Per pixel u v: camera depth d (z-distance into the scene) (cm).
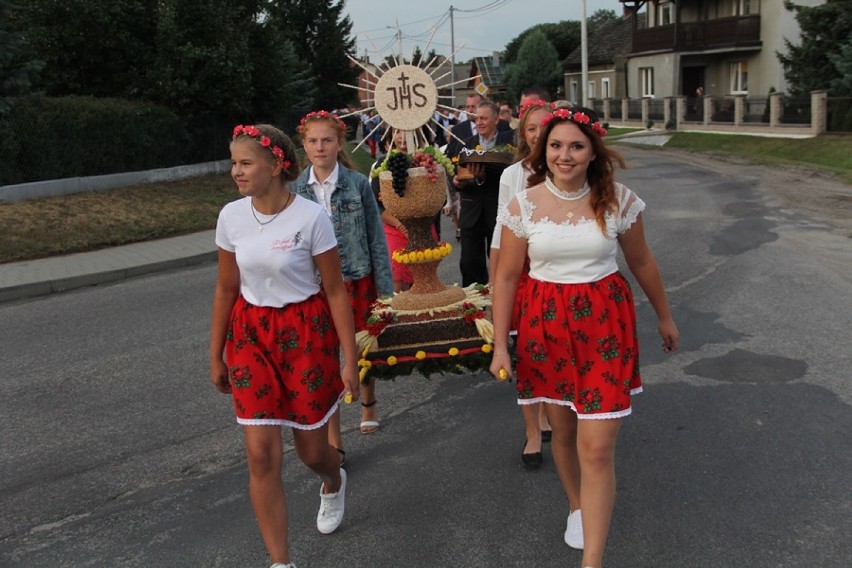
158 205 1443
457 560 330
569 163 289
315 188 418
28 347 705
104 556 347
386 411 504
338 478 351
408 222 388
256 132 288
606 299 296
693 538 335
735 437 432
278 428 302
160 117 1720
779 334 606
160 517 379
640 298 743
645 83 4059
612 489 293
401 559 333
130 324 770
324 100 3956
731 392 496
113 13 1723
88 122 1526
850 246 939
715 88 3775
